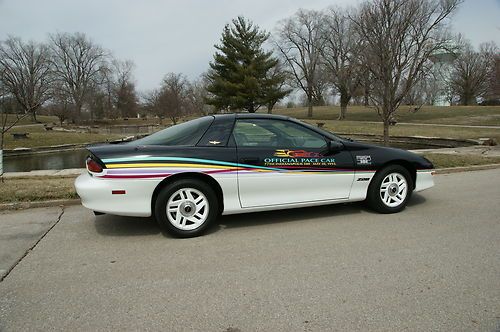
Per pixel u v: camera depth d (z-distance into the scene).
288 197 4.39
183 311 2.57
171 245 3.83
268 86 37.81
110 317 2.51
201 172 3.99
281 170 4.30
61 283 3.01
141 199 3.88
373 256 3.48
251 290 2.86
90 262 3.42
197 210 4.07
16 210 5.27
